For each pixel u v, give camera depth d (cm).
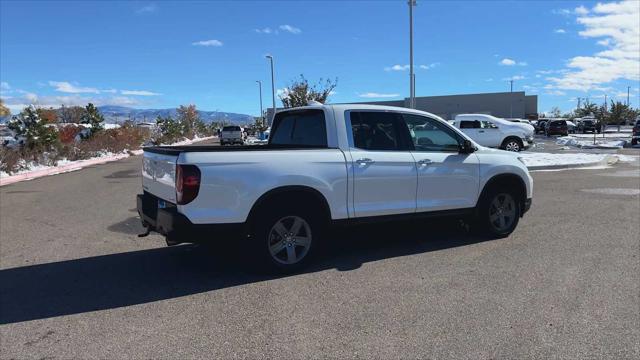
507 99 7450
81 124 3234
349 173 584
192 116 7331
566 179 1432
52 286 541
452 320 432
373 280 541
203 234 515
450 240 715
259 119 6219
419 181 635
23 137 2148
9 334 420
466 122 2389
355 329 418
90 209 1038
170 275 575
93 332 421
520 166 724
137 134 3659
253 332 415
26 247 715
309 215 571
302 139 647
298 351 381
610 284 519
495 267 582
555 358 365
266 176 535
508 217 732
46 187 1446
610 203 1012
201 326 429
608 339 394
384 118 633
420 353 374
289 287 524
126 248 707
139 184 1512
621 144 3152
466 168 676
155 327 429
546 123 5450
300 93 3108
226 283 541
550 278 540
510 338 397
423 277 548
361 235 752
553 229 779
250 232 541
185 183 504
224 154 521
